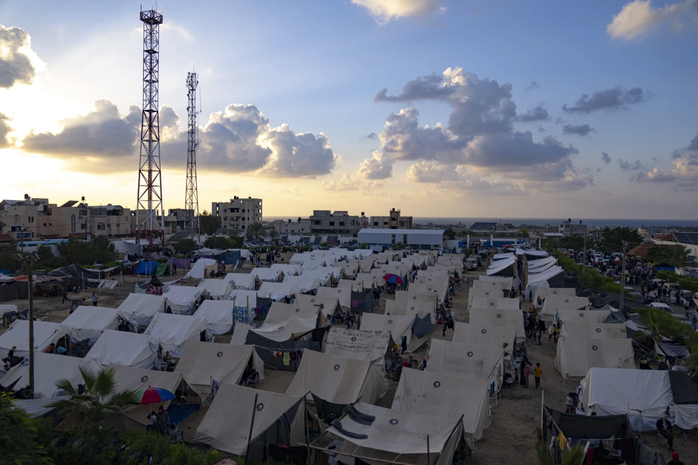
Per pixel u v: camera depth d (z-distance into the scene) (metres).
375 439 17.59
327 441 20.20
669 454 19.91
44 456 15.87
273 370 30.41
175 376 23.05
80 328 34.50
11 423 14.28
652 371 22.94
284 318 38.81
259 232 148.50
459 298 59.25
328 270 63.88
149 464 16.31
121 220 122.88
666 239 103.31
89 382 19.45
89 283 59.19
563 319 39.06
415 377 23.11
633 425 21.38
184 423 22.44
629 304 44.06
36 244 81.25
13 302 51.25
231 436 19.94
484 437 21.48
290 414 18.84
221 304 40.53
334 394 23.88
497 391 26.19
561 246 123.75
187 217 149.75
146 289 48.16
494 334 32.28
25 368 24.86
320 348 31.75
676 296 52.34
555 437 18.38
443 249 118.50
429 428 18.23
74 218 111.81
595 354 29.55
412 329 35.16
